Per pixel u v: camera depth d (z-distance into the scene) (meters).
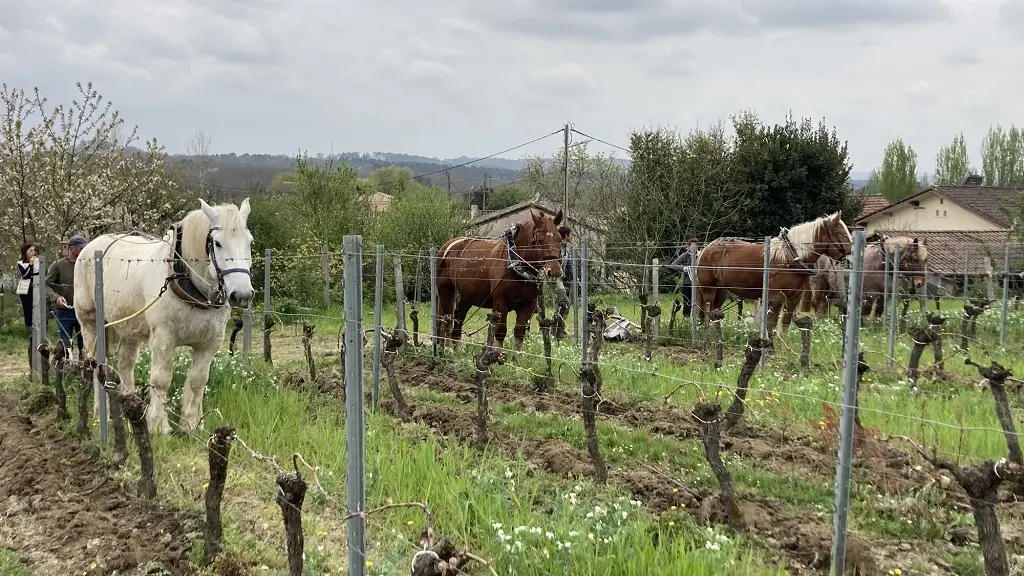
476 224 27.33
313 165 23.77
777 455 7.02
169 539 5.05
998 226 37.28
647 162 27.45
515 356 11.23
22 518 5.51
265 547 4.95
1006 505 5.82
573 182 36.31
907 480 6.24
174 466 6.42
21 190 15.83
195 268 6.86
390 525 5.31
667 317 17.58
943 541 5.30
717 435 5.46
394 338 8.16
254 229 23.38
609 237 27.95
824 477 6.47
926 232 29.08
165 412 7.23
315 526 5.32
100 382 6.77
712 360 12.00
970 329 13.38
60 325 9.77
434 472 5.93
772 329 12.37
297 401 8.37
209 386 8.71
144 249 7.70
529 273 10.88
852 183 30.92
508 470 6.00
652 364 11.04
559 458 6.71
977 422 7.78
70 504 5.72
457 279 12.19
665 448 7.14
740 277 13.38
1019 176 62.91
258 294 20.41
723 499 5.48
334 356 12.38
